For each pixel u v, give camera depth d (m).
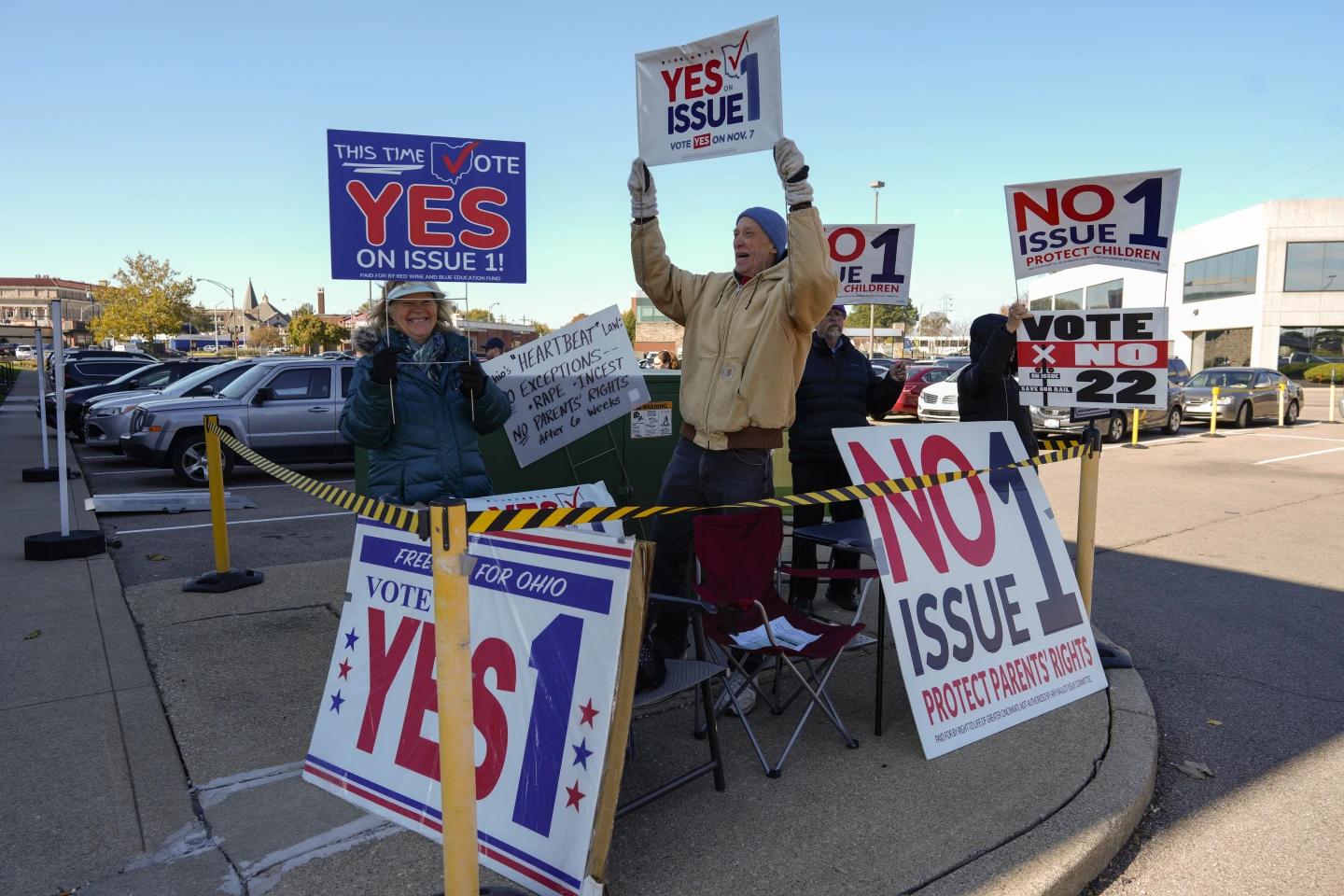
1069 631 4.22
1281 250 37.47
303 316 73.25
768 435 3.78
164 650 4.63
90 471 12.22
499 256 4.04
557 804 2.58
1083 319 4.44
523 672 2.76
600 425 5.12
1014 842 2.86
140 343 58.03
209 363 16.94
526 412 4.97
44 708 3.85
